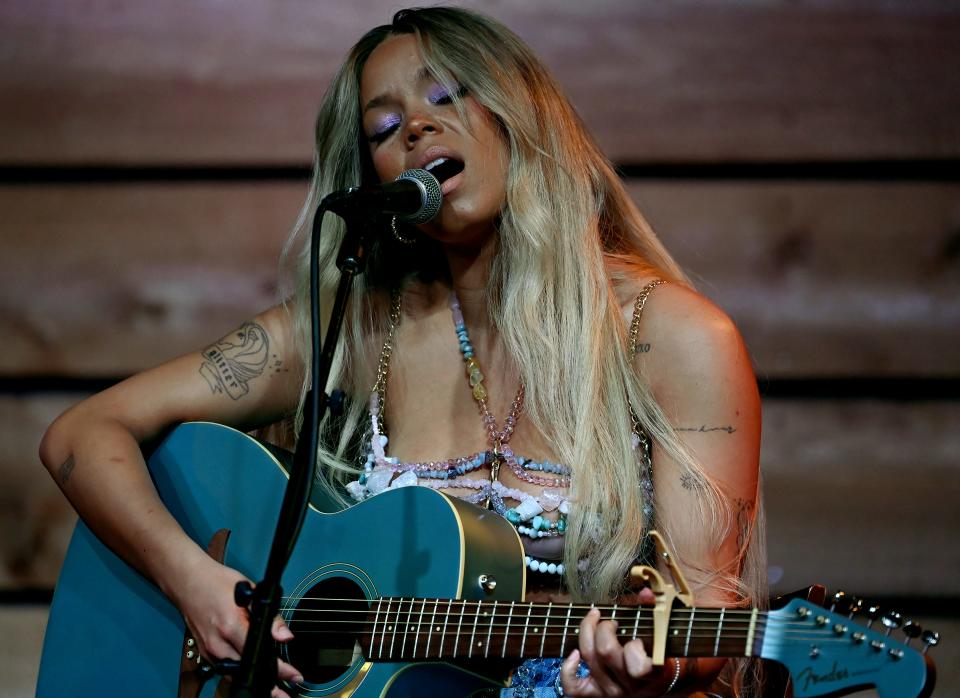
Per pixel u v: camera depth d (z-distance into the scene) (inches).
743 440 263.1
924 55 394.0
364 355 313.9
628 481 266.4
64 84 429.1
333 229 323.0
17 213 430.0
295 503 234.1
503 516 273.1
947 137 390.9
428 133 288.0
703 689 241.6
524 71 301.6
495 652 241.3
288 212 424.8
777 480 391.9
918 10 395.2
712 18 403.9
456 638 243.9
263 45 425.1
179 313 424.5
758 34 401.4
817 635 210.4
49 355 426.3
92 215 428.5
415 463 293.6
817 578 388.5
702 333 267.1
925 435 390.3
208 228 426.0
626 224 312.7
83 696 295.1
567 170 295.1
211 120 424.8
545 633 236.5
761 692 279.3
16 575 422.0
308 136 422.0
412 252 315.6
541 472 278.2
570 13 409.1
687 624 217.3
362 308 316.2
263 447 299.9
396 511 264.8
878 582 387.2
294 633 265.9
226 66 425.7
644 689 224.8
